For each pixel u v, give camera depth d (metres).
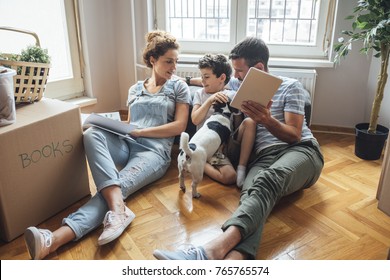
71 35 2.57
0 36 2.21
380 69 2.09
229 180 1.79
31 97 1.60
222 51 2.67
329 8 2.36
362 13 2.26
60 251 1.35
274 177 1.40
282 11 2.49
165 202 1.66
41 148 1.45
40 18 2.38
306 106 2.06
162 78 1.97
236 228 1.24
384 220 1.54
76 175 1.65
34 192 1.46
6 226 1.37
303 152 1.58
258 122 1.56
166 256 1.17
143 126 1.90
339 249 1.36
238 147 1.86
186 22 2.69
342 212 1.59
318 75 2.50
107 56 2.79
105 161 1.53
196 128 2.04
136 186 1.65
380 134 2.06
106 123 1.73
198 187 1.79
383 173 1.62
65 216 1.58
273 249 1.35
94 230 1.46
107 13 2.70
